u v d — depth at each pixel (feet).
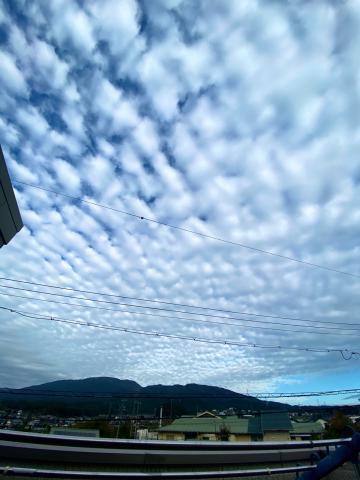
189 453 39.99
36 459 32.81
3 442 31.94
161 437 146.61
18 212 27.89
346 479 35.99
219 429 145.89
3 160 23.17
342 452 30.19
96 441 36.60
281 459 45.01
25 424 44.83
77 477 29.22
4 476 28.30
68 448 34.58
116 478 30.55
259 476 38.73
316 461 35.42
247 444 44.29
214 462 40.93
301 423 160.15
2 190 24.57
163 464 38.19
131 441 38.42
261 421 147.23
